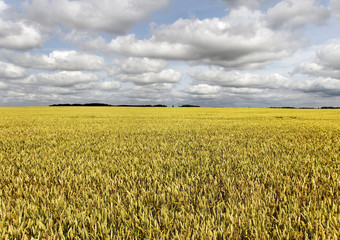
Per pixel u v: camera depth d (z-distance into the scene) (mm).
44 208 2219
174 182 3068
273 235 1823
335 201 2383
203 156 4863
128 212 2229
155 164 4035
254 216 2078
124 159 4500
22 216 2191
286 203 2404
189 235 1782
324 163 4074
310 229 1860
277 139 7465
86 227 1993
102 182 3098
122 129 10859
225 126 12406
